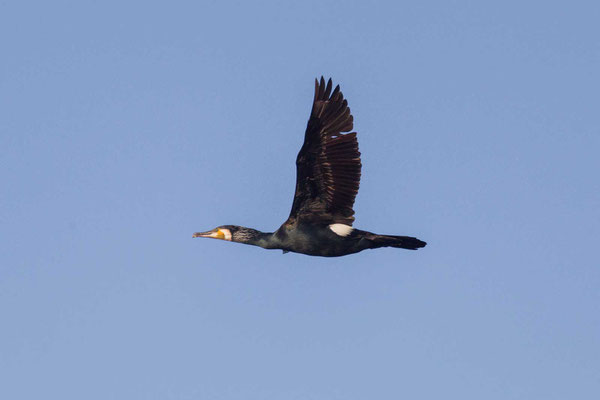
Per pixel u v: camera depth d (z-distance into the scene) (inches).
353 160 847.1
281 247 879.1
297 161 849.5
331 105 839.1
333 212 861.8
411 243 864.3
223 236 896.9
